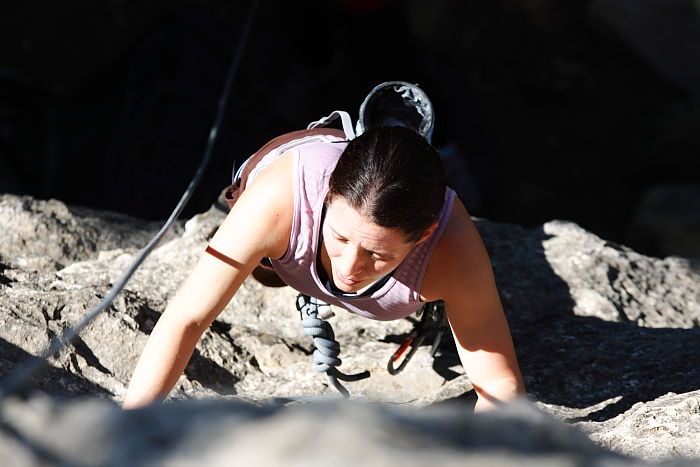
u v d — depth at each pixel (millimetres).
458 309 5293
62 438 2543
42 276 7273
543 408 6219
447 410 2752
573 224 8570
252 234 5035
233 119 14883
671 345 6820
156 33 15938
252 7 9219
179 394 6051
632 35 21734
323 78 14422
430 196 4645
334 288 5266
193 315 5039
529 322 7402
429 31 21844
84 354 6242
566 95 21234
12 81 17281
